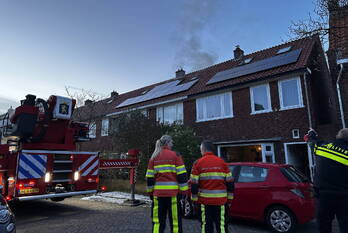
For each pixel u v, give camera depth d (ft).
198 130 45.83
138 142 43.42
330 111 40.42
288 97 35.91
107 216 21.61
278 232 16.70
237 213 18.70
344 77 31.73
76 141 26.40
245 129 39.58
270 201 17.16
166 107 53.42
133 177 28.09
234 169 19.89
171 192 12.05
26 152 19.81
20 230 17.34
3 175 20.13
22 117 21.09
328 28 20.95
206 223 11.73
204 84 49.08
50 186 20.85
